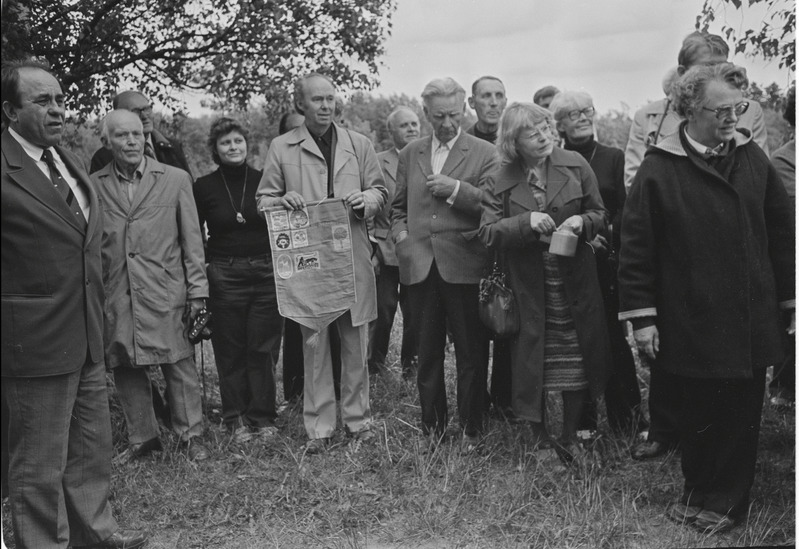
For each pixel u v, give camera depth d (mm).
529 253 3875
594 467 3877
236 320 4664
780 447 4172
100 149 4812
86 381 3391
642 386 5199
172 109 5801
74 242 3229
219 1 5285
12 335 3084
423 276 4277
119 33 5195
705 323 3312
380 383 5359
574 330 3863
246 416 4703
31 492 3178
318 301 4285
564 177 3893
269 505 3801
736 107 3221
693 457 3486
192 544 3520
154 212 4254
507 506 3654
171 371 4371
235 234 4652
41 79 3143
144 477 4090
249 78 5527
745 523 3449
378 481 3977
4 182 3062
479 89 4996
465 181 4285
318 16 5379
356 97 6320
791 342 3680
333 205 4258
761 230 3318
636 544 3391
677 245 3361
